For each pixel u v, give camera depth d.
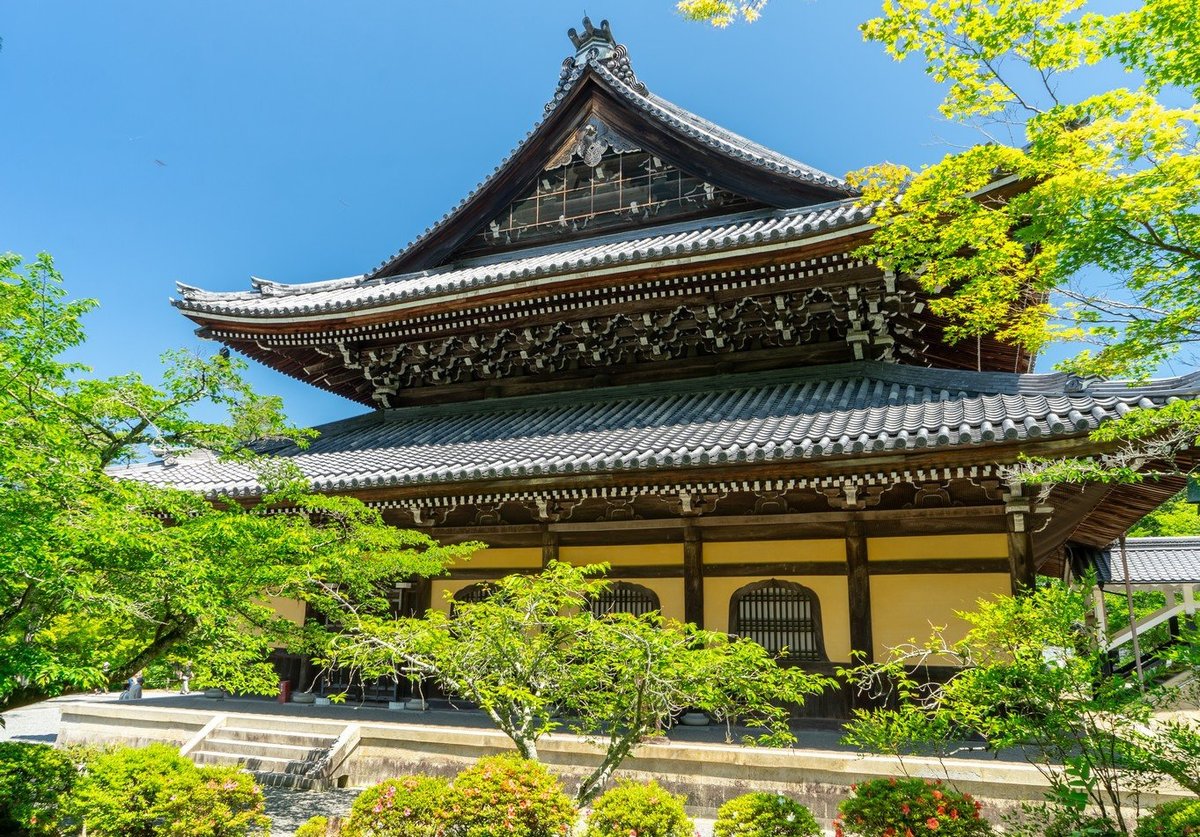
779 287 14.28
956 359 16.52
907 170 7.99
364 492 13.33
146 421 9.12
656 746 10.26
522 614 8.08
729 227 16.38
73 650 7.99
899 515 11.59
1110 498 13.70
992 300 7.90
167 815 8.15
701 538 12.78
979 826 6.79
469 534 14.32
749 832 7.14
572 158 18.73
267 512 14.20
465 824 7.12
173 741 13.83
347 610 11.59
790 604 12.05
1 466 5.88
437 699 14.27
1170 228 6.14
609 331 16.19
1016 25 6.16
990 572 11.09
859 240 12.75
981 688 6.72
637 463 11.16
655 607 12.81
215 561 8.20
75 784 8.97
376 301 16.14
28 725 21.17
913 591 11.41
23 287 7.71
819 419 11.79
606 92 18.12
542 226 18.83
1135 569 23.77
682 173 17.67
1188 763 6.21
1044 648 6.55
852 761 9.43
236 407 10.12
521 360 17.59
